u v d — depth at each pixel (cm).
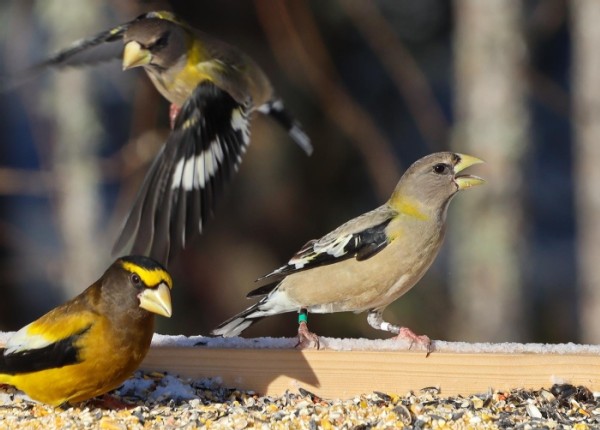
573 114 1670
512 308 1564
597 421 761
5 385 809
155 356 837
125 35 951
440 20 1989
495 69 1545
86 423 757
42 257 1717
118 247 853
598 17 1525
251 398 817
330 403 805
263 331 1766
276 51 1706
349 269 888
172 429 741
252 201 1797
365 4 1750
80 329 764
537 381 811
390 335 1727
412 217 893
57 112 1563
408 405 784
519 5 1554
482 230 1555
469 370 812
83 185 1570
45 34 1727
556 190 2298
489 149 1549
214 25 1822
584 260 1557
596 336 1542
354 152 1828
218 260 1775
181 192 883
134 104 1677
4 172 1567
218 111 931
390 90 1978
